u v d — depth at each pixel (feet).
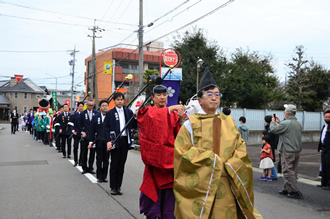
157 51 131.34
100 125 22.75
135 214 15.42
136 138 47.67
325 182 22.67
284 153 20.10
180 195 8.71
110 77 121.39
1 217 15.07
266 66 94.48
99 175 22.89
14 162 32.96
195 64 72.43
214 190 8.26
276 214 16.26
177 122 11.73
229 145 8.81
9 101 207.21
